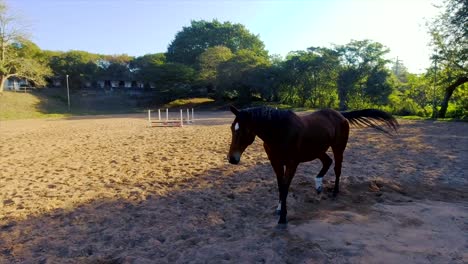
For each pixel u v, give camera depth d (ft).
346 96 121.80
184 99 185.26
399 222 13.41
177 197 18.15
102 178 23.00
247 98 164.55
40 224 14.55
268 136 13.12
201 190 19.39
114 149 36.73
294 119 13.58
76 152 35.32
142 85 216.95
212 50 176.76
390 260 10.34
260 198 17.49
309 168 24.02
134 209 16.26
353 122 18.56
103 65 209.56
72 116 121.39
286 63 141.08
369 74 116.06
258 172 23.54
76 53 195.00
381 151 31.12
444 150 30.91
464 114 82.38
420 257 10.50
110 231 13.43
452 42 75.46
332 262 10.31
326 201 16.69
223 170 24.52
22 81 181.16
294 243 11.51
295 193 17.88
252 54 165.07
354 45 117.39
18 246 12.21
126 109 162.09
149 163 28.02
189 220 14.44
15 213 15.97
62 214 15.72
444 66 80.12
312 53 135.85
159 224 14.15
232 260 10.61
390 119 18.15
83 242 12.51
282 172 13.84
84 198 18.26
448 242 11.50
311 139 14.24
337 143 16.92
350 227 12.99
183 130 58.08
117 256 11.19
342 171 22.95
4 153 35.78
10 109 124.77
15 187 21.04
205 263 10.46
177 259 10.81
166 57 231.91
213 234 12.92
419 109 100.53
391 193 17.74
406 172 22.43
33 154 34.76
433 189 18.53
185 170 24.84
